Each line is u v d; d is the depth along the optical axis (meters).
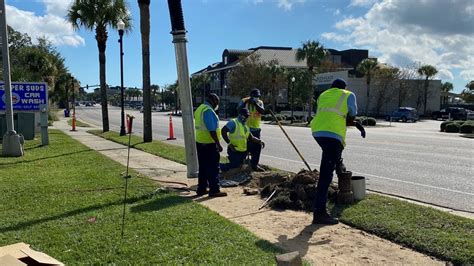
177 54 9.19
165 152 14.38
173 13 9.10
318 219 5.82
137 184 8.41
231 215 6.27
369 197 7.07
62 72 60.41
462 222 5.50
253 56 68.88
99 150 15.41
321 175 5.88
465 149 16.62
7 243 4.93
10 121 13.47
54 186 8.18
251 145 9.64
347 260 4.47
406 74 67.44
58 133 25.38
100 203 6.80
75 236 5.16
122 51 24.83
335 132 5.86
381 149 16.53
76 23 26.83
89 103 174.25
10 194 7.48
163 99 122.38
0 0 13.25
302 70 61.72
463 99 95.19
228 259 4.39
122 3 26.67
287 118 53.44
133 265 4.27
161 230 5.35
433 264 4.36
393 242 5.04
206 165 7.52
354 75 78.50
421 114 67.94
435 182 9.39
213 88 91.56
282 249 4.72
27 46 57.25
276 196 7.05
